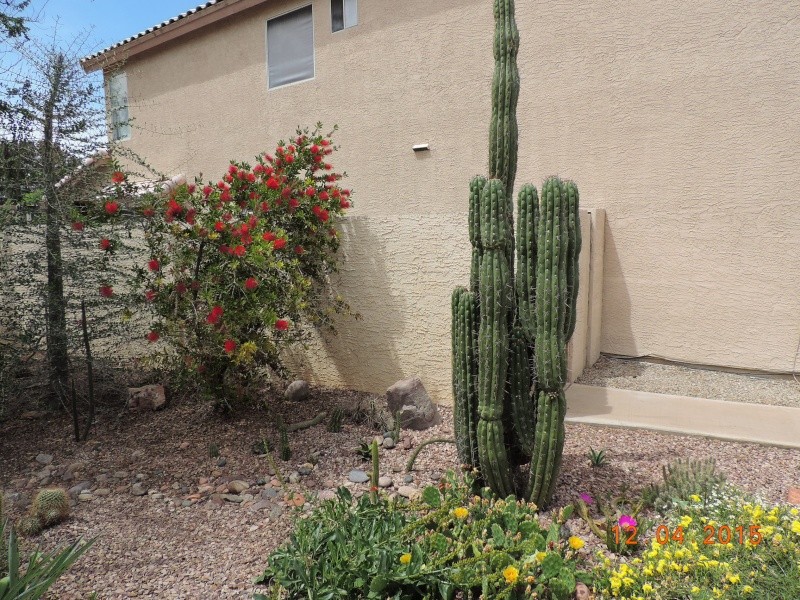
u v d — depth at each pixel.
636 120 6.56
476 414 3.63
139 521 3.80
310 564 2.89
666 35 6.32
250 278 4.98
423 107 7.94
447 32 7.62
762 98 5.93
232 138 10.08
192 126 10.62
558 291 3.25
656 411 5.39
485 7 7.30
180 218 5.05
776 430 4.91
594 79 6.74
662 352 6.72
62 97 5.32
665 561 2.87
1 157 5.14
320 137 6.16
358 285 6.03
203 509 3.93
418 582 2.75
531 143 7.19
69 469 4.59
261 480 4.30
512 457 3.72
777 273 6.06
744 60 5.98
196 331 5.05
